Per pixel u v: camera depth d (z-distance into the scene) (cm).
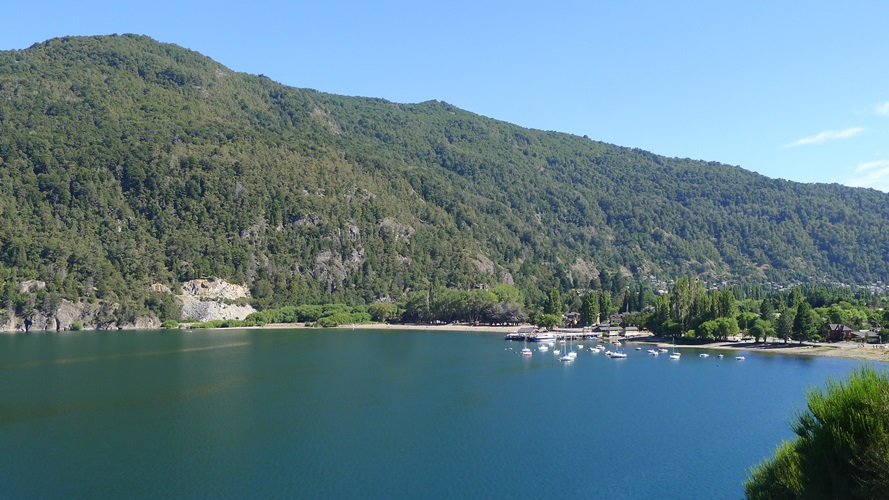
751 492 4922
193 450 9375
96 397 13338
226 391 14075
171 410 12069
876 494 3644
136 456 9062
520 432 10375
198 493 7638
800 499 4153
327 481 8056
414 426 10788
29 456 9081
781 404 12431
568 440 9869
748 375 16238
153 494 7600
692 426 10694
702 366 18112
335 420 11238
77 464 8700
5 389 14350
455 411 11950
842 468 3872
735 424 10819
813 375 16138
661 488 7800
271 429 10569
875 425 3691
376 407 12325
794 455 4538
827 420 3966
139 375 16475
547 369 17712
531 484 7962
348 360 19838
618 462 8769
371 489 7788
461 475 8275
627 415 11550
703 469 8462
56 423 11006
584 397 13300
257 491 7700
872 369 4144
